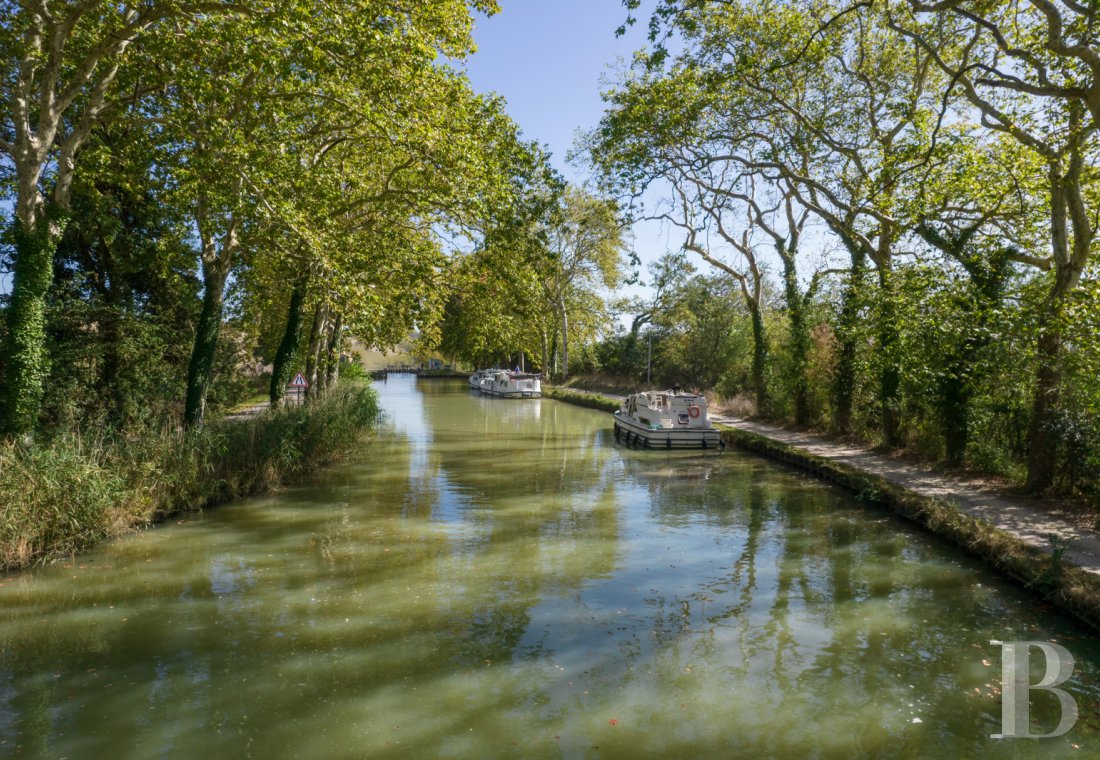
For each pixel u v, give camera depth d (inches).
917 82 694.5
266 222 566.9
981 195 572.7
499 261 629.0
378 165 724.0
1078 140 436.8
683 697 248.1
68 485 429.1
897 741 219.1
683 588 366.6
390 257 629.6
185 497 529.3
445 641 297.9
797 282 968.9
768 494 616.1
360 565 406.9
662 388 1676.9
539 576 386.9
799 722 230.8
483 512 546.9
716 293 1626.5
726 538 466.6
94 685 258.1
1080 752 212.2
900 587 364.5
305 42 430.6
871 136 738.8
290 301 847.7
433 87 523.8
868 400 842.8
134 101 530.9
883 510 540.7
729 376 1382.9
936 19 580.4
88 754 212.7
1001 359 498.6
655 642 296.7
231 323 1036.5
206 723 230.8
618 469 759.1
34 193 463.5
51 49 454.6
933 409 654.5
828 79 745.6
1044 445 482.3
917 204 560.1
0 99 534.3
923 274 576.1
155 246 743.1
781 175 697.0
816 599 348.5
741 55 644.1
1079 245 443.5
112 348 751.7
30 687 256.7
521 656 282.7
